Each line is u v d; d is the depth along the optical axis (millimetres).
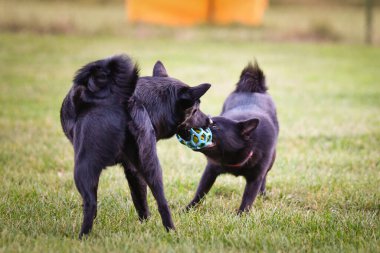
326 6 68500
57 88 20938
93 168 6770
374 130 14945
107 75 6867
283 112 17469
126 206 8648
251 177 8938
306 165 11727
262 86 10695
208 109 17344
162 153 12617
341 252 6691
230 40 38094
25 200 8906
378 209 9055
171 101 7453
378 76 25812
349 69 27891
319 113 17422
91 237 6895
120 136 6848
